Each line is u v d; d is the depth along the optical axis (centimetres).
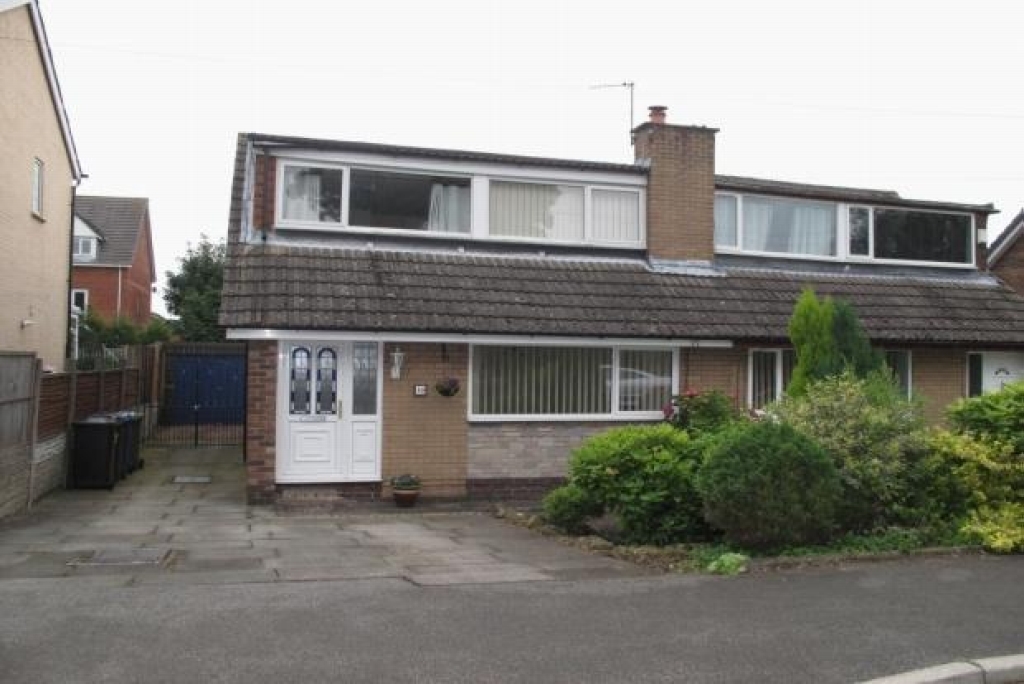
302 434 1312
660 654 625
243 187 1438
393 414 1345
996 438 1052
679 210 1588
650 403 1477
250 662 590
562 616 709
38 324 1916
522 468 1398
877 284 1688
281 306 1266
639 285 1507
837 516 977
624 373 1466
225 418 2377
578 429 1427
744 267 1641
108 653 598
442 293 1370
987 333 1614
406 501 1311
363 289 1337
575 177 1552
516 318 1357
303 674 572
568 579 844
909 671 597
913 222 1795
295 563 913
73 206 2195
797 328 1293
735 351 1514
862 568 881
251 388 1284
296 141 1398
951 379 1652
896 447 998
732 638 660
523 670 589
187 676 563
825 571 869
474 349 1393
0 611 690
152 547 985
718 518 920
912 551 941
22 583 790
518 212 1532
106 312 3966
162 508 1270
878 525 998
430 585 808
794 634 671
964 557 932
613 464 1032
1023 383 1113
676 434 1065
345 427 1327
